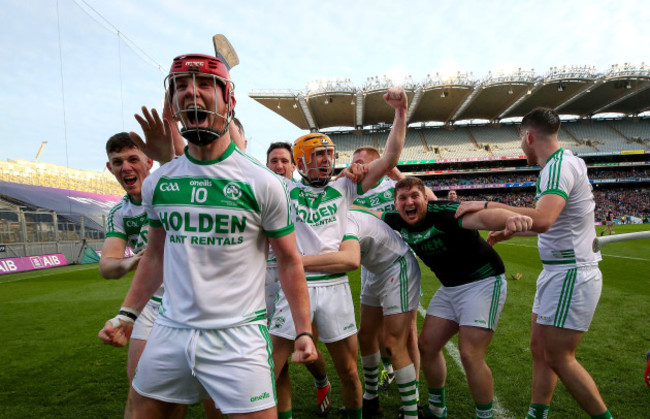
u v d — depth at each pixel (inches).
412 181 98.1
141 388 58.1
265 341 58.7
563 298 87.3
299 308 59.1
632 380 128.7
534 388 94.8
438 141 1785.2
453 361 151.6
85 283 393.1
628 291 268.4
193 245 55.5
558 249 89.2
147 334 87.8
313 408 117.3
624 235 92.0
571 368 87.0
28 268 549.0
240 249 56.6
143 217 93.0
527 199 1622.8
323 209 97.3
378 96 1419.8
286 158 126.0
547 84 1346.0
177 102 53.1
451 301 101.8
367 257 106.8
